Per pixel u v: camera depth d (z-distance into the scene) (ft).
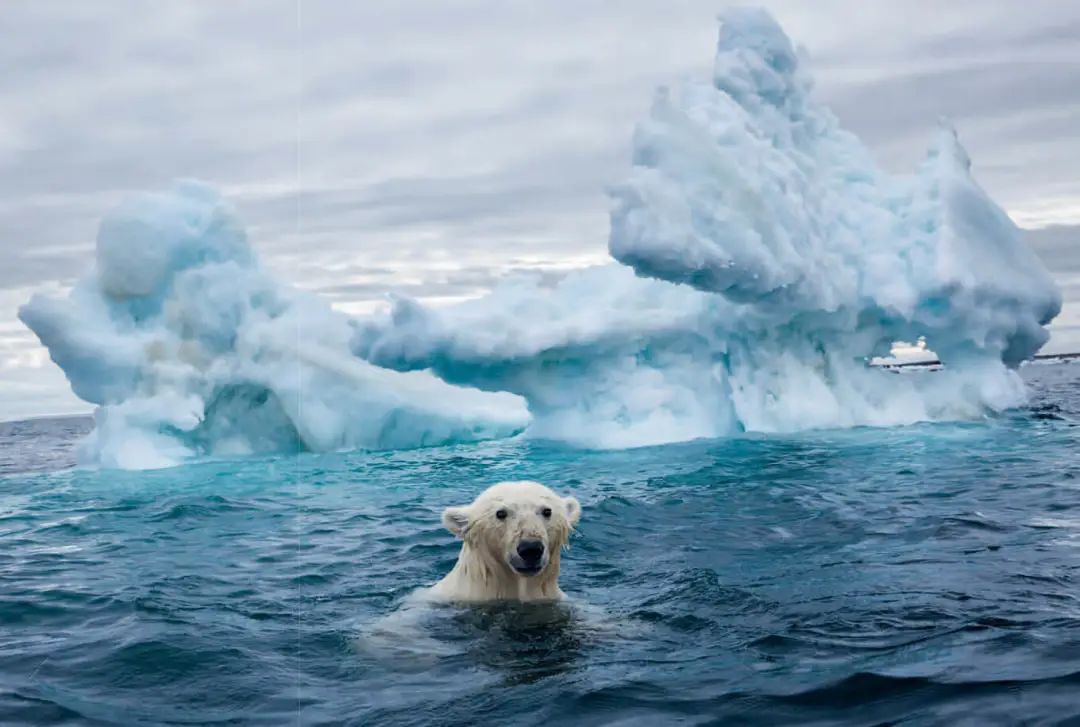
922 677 13.23
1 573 23.80
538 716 12.48
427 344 45.73
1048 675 13.04
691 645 15.51
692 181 44.37
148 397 49.73
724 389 49.96
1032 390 82.89
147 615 18.85
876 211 53.31
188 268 52.24
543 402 49.78
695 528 26.45
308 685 14.20
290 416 51.44
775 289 45.70
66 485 42.34
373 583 21.50
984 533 24.20
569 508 19.58
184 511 33.04
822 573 20.62
